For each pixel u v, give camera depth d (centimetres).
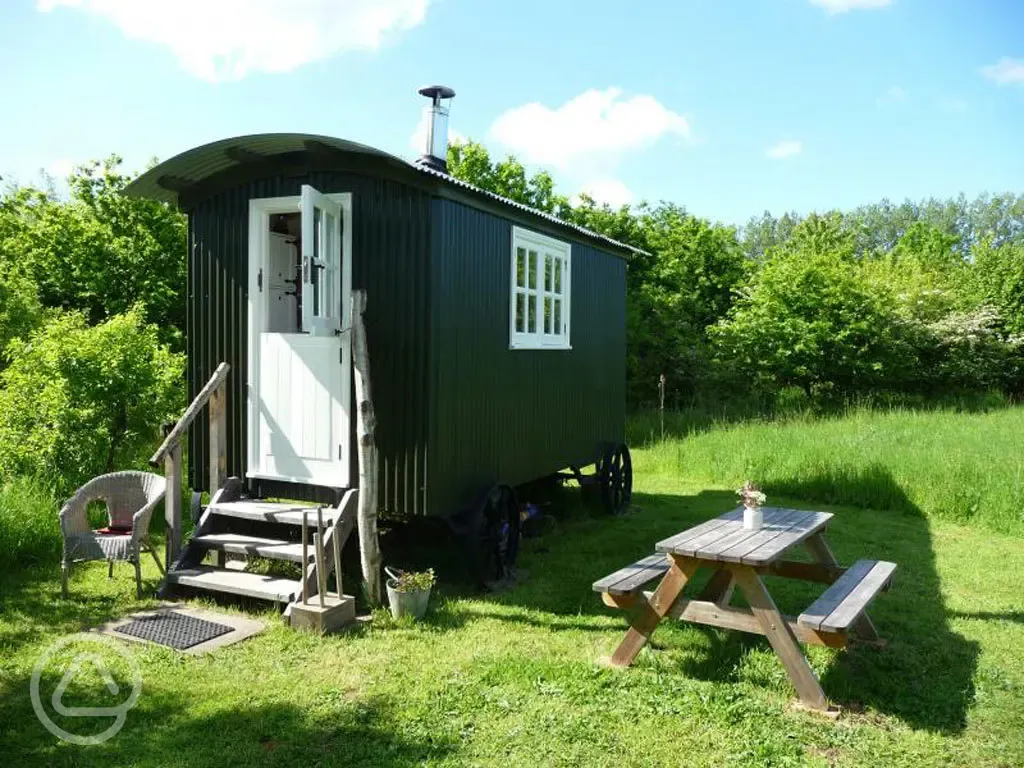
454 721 362
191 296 642
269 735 347
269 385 610
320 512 481
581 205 2022
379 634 471
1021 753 344
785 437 1161
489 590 581
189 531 718
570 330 797
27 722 356
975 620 521
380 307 568
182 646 445
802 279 1777
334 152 570
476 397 611
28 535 607
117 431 812
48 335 808
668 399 1870
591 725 359
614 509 878
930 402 1862
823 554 523
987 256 2366
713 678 416
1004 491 823
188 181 621
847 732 358
